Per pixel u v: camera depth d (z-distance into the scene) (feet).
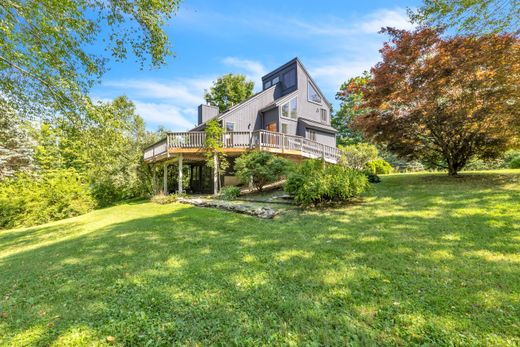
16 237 24.59
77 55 18.98
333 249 12.36
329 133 65.62
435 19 17.94
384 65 27.76
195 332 6.82
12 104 21.26
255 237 15.65
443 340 5.96
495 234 12.47
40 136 52.60
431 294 7.85
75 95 19.69
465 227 13.83
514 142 25.80
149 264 12.07
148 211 31.60
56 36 17.63
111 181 50.49
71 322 7.67
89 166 53.83
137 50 20.15
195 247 14.43
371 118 29.81
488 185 23.34
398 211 18.53
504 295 7.50
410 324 6.56
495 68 21.33
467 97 23.07
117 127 25.25
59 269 12.48
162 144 44.11
